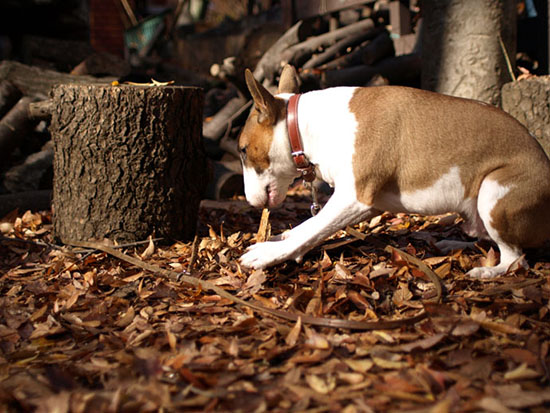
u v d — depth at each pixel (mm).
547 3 2506
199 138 1838
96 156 1723
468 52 2271
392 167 1488
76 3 4379
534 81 2021
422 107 1488
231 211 2156
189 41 5914
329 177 1546
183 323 1362
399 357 1223
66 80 2805
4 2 4035
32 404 1122
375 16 3443
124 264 1660
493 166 1468
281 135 1541
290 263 1583
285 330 1299
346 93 1526
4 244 1865
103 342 1319
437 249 1625
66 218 1787
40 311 1418
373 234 1788
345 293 1418
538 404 1095
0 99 2529
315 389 1146
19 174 2326
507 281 1446
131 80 3854
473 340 1266
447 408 1067
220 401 1128
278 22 4332
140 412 1104
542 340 1258
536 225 1478
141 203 1744
